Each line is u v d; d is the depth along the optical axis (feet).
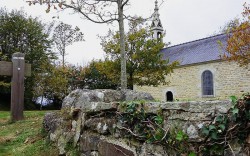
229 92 64.80
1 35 86.48
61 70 63.98
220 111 7.40
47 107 83.15
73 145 13.56
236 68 63.62
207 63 69.97
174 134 8.27
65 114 15.12
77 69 62.59
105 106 11.53
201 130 7.61
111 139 10.94
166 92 80.48
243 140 6.94
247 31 50.98
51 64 83.41
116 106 10.94
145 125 9.37
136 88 88.07
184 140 7.89
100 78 56.80
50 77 74.54
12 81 24.95
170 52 90.02
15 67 25.12
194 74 73.41
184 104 8.24
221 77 66.74
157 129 8.84
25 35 88.38
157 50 55.21
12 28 86.22
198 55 74.84
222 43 70.44
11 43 86.53
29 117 26.71
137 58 53.98
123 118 10.39
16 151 16.10
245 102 6.98
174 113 8.50
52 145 15.17
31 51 86.48
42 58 87.40
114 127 10.87
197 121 7.79
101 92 14.34
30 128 20.57
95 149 11.80
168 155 8.38
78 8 25.77
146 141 9.20
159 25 102.83
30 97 83.35
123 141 10.27
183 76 76.33
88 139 12.40
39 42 90.48
